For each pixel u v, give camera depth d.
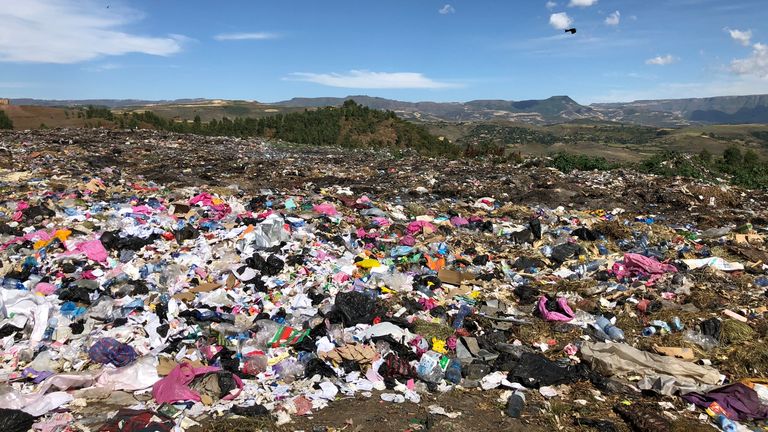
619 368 6.39
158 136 36.31
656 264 10.14
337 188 18.98
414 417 5.40
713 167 27.22
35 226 11.27
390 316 7.70
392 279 9.29
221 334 6.71
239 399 5.56
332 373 6.12
